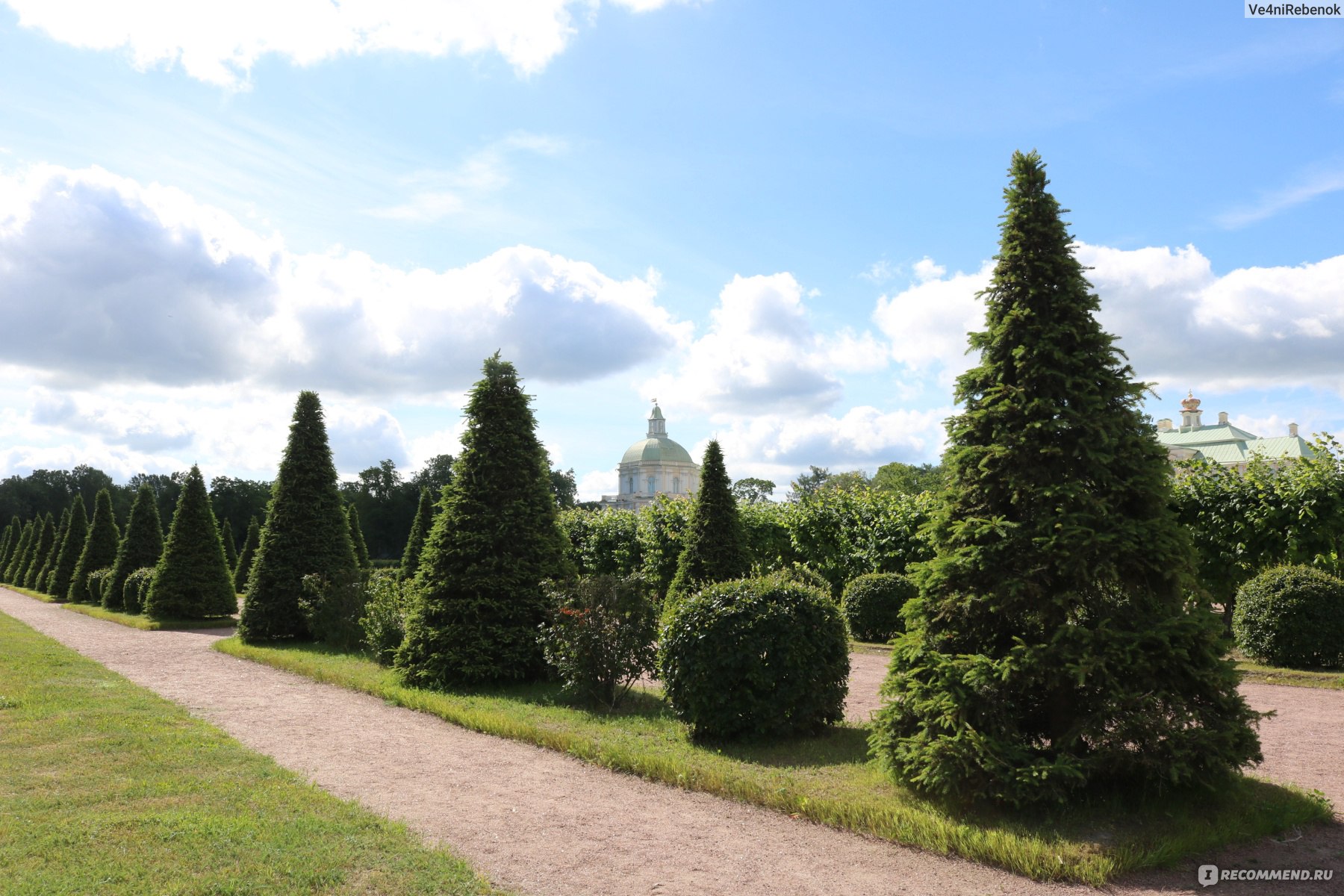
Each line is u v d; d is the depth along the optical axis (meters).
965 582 7.20
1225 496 16.70
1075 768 6.26
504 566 13.86
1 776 7.46
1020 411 7.22
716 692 9.31
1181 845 5.74
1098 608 6.87
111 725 9.61
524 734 9.63
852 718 10.88
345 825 6.23
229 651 18.16
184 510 27.17
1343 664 13.87
